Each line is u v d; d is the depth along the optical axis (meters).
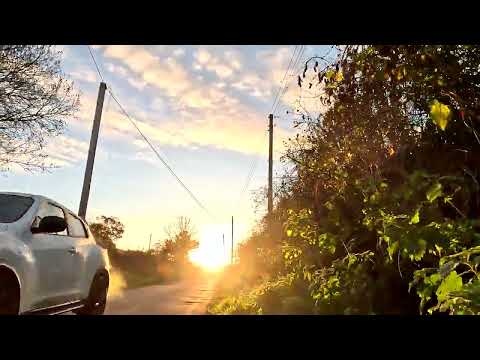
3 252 4.53
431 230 3.16
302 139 7.40
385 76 3.61
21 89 15.66
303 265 7.46
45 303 5.37
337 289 4.99
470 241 3.04
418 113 4.20
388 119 4.30
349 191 5.52
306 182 7.61
